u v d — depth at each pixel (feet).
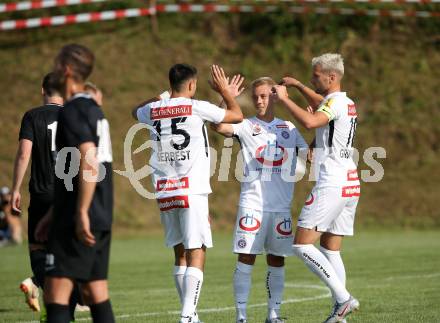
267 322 84.23
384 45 307.78
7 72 291.17
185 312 79.10
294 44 306.14
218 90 81.41
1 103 278.67
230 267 152.46
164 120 81.51
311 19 313.53
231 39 309.42
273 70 296.30
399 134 273.95
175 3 324.80
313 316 90.68
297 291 114.21
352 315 88.99
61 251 57.98
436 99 288.30
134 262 163.32
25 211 235.61
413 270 138.72
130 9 317.63
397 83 293.64
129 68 294.66
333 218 80.18
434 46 309.63
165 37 308.40
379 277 128.98
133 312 96.99
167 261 164.96
